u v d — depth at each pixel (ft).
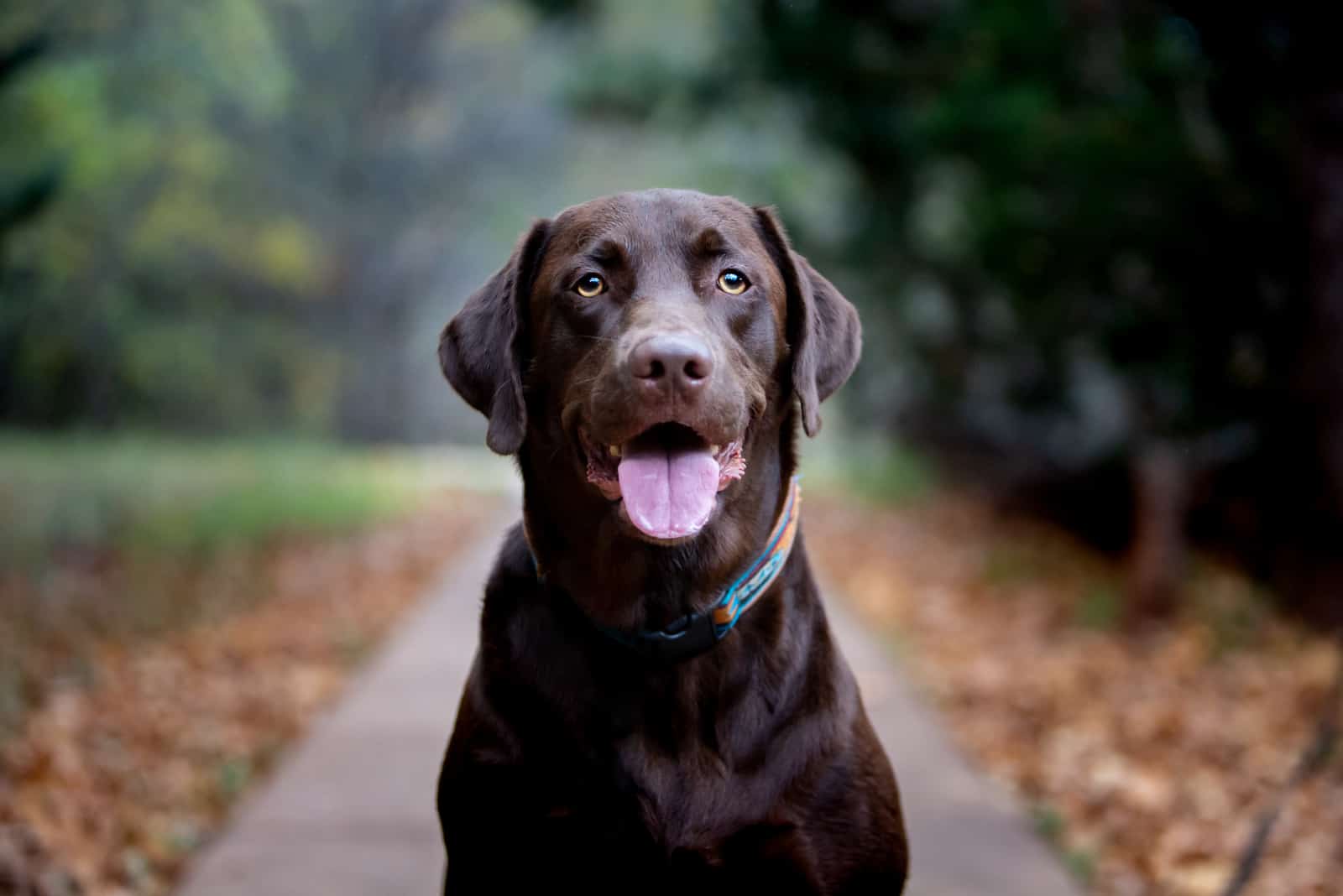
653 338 7.97
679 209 9.09
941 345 48.96
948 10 33.78
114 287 73.51
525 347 9.44
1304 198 26.71
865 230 45.24
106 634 25.40
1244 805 17.31
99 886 13.50
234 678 23.25
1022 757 19.52
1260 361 28.60
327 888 13.06
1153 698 22.97
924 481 60.08
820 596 9.53
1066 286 30.01
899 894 9.14
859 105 38.60
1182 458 29.40
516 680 8.73
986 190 31.17
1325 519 27.04
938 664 25.93
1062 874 13.87
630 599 8.48
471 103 127.03
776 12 37.42
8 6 37.09
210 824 15.75
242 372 93.25
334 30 116.67
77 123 55.36
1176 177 27.43
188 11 58.59
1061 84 30.53
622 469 8.21
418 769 17.15
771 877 8.50
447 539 46.42
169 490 39.75
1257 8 25.68
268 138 101.35
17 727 18.10
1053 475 49.24
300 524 44.37
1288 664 24.81
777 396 9.37
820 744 8.78
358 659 25.31
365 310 119.85
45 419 71.97
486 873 8.67
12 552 29.89
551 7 45.68
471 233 133.28
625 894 8.55
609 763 8.45
